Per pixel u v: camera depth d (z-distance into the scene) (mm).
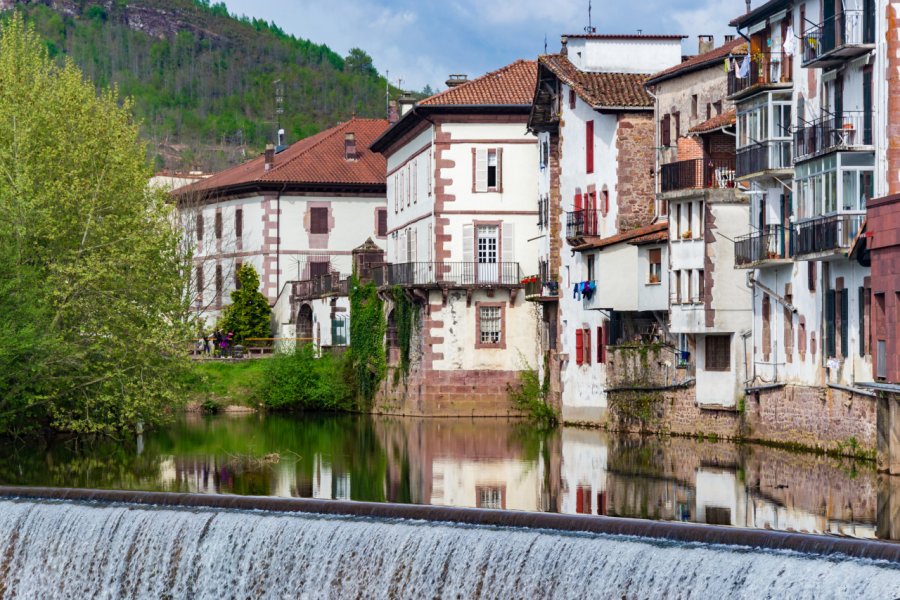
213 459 52750
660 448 53406
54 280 56125
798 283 50938
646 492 41156
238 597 34156
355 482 45969
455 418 74875
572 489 42656
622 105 65750
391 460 52344
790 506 36938
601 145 67750
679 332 56812
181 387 59312
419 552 31719
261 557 34000
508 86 79062
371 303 81062
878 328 43219
